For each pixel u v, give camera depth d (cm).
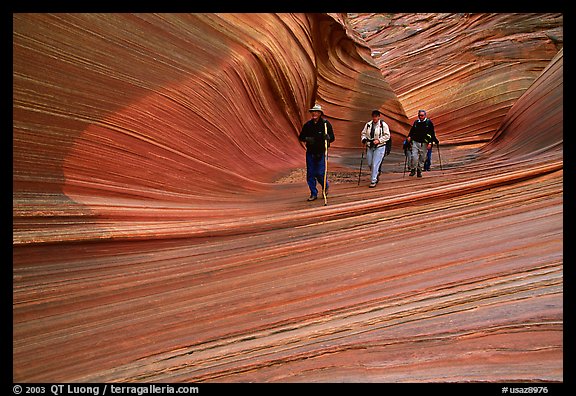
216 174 633
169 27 614
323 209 558
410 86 2134
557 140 735
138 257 412
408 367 258
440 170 945
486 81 1972
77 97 443
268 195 699
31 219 361
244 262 421
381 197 603
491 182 556
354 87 1530
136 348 299
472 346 263
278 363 274
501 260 353
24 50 398
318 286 365
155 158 525
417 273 361
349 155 1345
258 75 843
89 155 443
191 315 336
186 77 613
